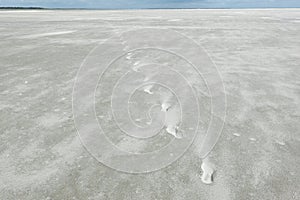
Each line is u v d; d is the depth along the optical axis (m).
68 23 19.39
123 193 1.96
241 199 1.89
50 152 2.55
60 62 6.53
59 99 3.99
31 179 2.13
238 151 2.56
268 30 13.12
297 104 3.73
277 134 2.89
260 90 4.33
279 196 1.92
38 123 3.19
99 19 23.61
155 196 1.92
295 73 5.33
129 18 24.14
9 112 3.51
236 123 3.17
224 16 26.52
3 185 2.06
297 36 11.05
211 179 2.13
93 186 2.04
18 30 14.77
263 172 2.22
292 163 2.34
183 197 1.91
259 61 6.42
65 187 2.03
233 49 7.98
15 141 2.76
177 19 21.58
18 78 5.15
